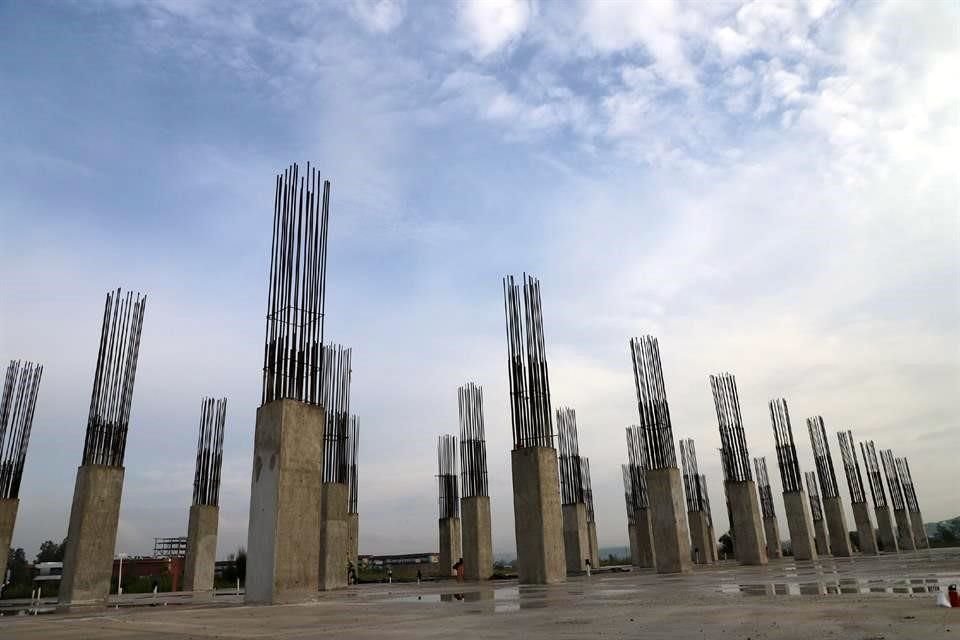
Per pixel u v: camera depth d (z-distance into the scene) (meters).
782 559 37.94
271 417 14.44
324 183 16.81
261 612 11.42
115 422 20.55
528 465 18.95
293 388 14.66
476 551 26.38
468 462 27.31
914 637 5.08
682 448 36.56
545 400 19.48
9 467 22.75
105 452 20.22
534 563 18.38
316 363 15.29
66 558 19.28
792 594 9.91
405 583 27.58
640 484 35.31
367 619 9.23
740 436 28.50
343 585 23.59
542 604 10.57
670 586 13.93
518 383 19.62
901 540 45.16
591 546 36.72
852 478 40.88
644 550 34.53
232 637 7.44
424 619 8.84
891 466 46.34
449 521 31.17
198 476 28.92
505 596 13.38
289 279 15.43
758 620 6.76
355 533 29.75
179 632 8.38
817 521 42.75
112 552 19.77
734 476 28.38
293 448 14.20
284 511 13.70
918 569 15.74
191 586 27.86
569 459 31.05
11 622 11.66
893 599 8.22
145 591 32.97
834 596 9.16
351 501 29.86
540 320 19.97
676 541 22.89
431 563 43.25
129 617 11.64
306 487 14.24
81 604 18.67
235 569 38.72
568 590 14.55
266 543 13.66
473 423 27.67
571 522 30.47
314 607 12.23
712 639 5.58
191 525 28.59
